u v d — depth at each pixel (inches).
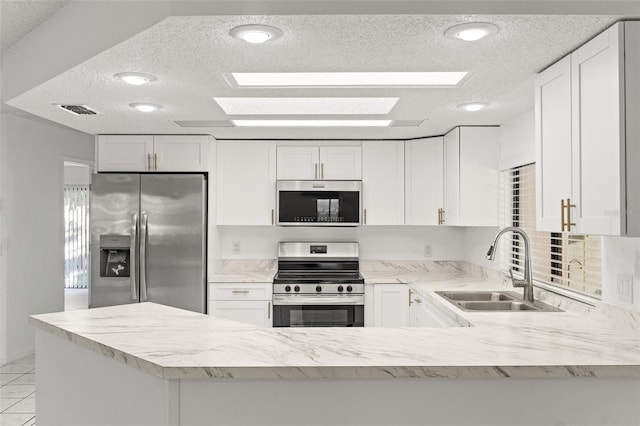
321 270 187.9
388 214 178.1
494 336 81.0
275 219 177.5
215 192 176.2
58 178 208.1
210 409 65.4
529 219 140.6
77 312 101.1
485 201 151.7
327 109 133.6
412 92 109.5
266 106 130.7
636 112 70.1
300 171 178.4
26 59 111.0
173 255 163.3
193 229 163.5
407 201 177.2
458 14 68.5
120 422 74.3
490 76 97.6
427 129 158.4
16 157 186.1
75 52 91.3
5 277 181.2
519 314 104.0
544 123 93.3
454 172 155.4
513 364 64.7
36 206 196.2
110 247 163.8
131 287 162.1
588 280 107.0
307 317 167.8
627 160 70.0
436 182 169.3
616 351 71.7
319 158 178.2
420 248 193.3
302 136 173.2
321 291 167.6
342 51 82.7
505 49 82.2
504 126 146.6
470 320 97.0
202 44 79.6
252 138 177.2
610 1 68.8
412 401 65.7
